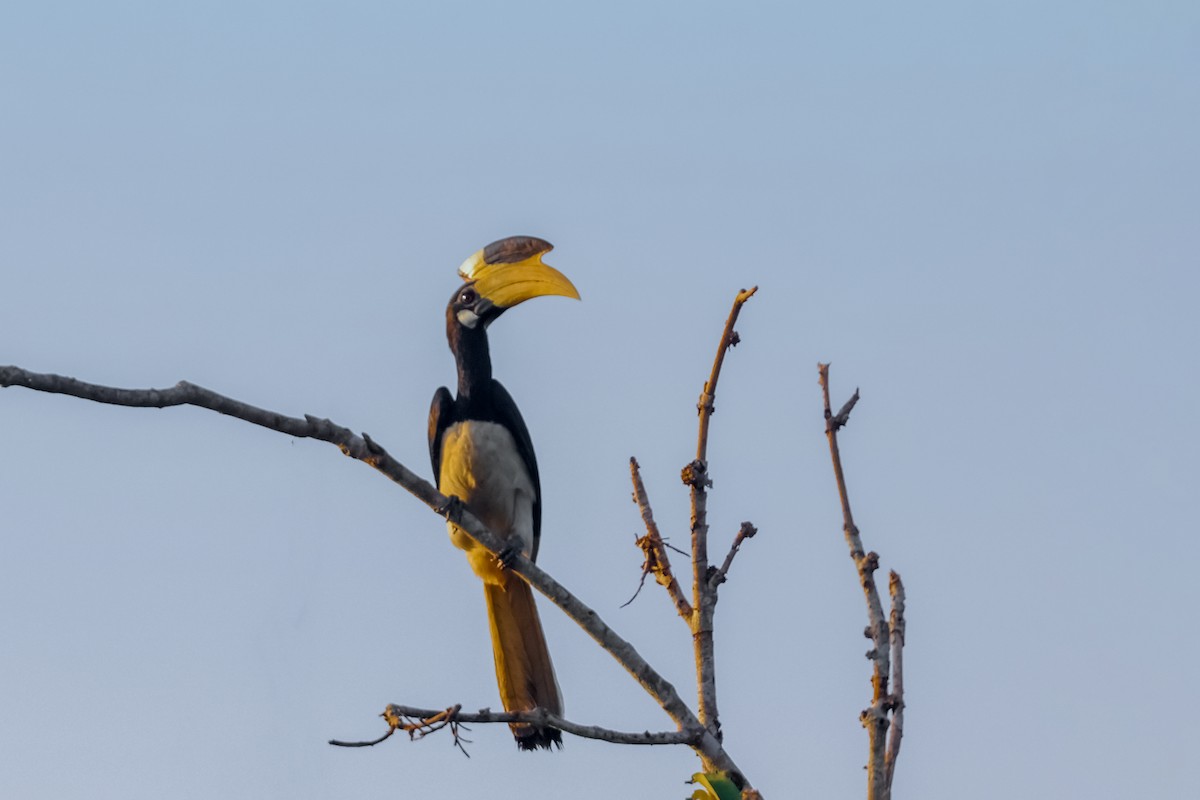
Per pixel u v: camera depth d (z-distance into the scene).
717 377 10.43
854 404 9.46
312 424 9.96
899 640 8.84
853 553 9.06
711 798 9.15
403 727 9.19
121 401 8.96
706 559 10.31
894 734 8.64
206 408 9.40
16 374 8.60
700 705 10.00
